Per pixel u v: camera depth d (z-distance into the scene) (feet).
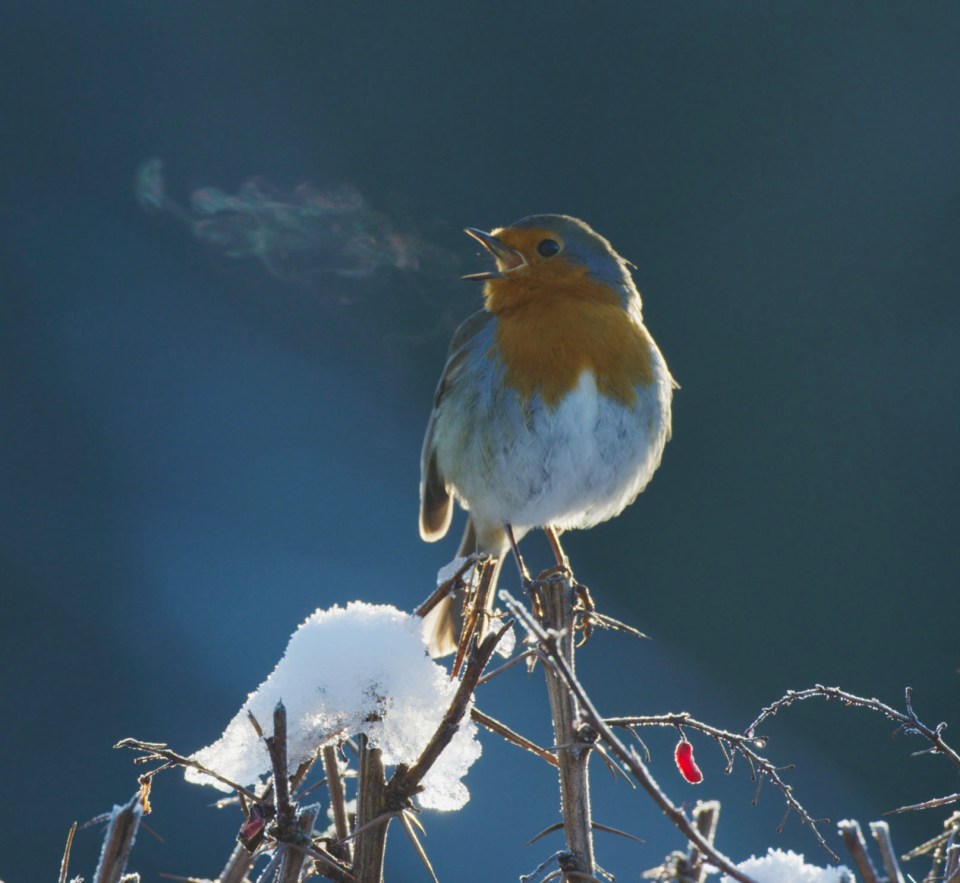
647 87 49.21
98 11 48.47
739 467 44.14
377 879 9.95
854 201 48.21
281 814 9.10
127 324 45.55
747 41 49.55
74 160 47.83
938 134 48.57
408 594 41.91
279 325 45.55
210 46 48.80
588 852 10.12
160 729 35.73
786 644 40.22
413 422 44.01
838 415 44.93
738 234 48.06
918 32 48.96
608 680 39.50
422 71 48.52
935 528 41.98
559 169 48.65
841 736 36.50
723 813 34.17
